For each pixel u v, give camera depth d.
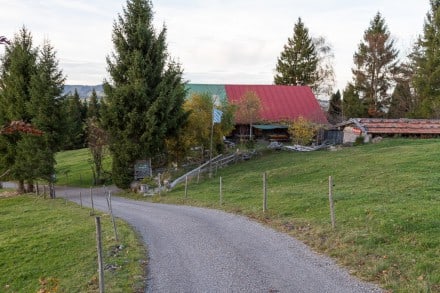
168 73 36.78
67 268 13.13
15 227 20.97
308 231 14.85
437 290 9.31
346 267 11.33
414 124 42.88
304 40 84.88
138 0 35.84
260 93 60.88
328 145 45.91
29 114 36.44
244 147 46.25
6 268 13.92
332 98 78.62
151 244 15.05
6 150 37.28
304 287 10.22
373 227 13.78
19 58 36.94
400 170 23.92
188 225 17.89
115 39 35.88
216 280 11.03
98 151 45.19
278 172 29.16
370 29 71.19
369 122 43.28
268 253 13.06
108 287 10.71
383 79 68.44
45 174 34.62
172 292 10.38
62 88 37.31
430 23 57.47
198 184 30.41
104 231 17.41
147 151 35.22
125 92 34.38
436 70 54.25
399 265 10.84
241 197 22.81
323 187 22.50
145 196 30.80
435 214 14.04
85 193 38.41
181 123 36.88
